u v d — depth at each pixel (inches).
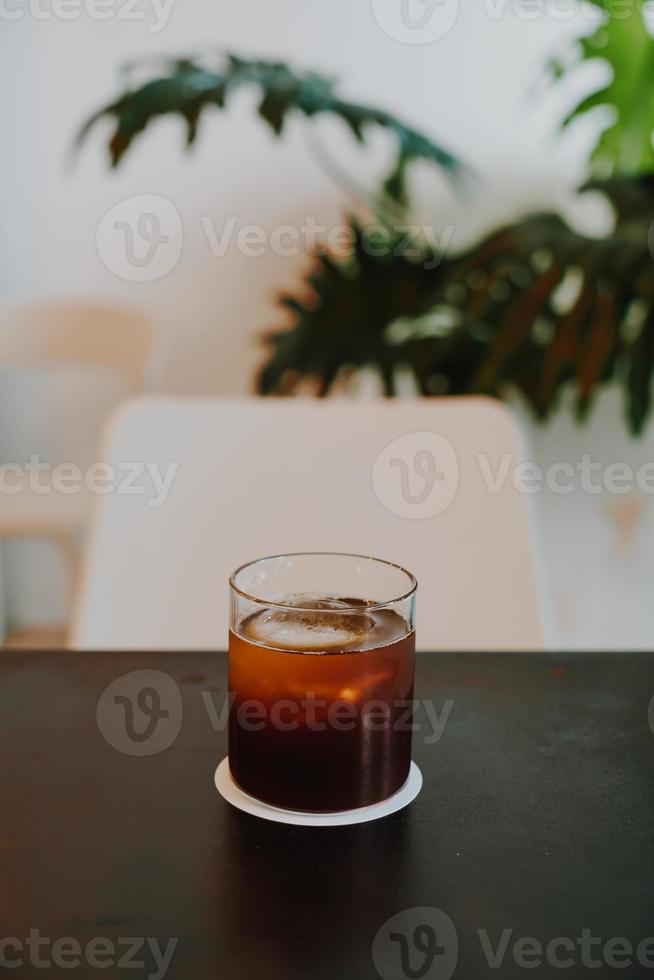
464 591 42.2
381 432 43.4
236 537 42.7
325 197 97.4
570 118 79.9
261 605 25.5
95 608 41.6
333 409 43.7
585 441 102.1
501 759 27.4
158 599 42.0
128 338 79.4
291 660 24.9
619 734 28.5
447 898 23.3
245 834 24.8
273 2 93.9
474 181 97.7
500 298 86.0
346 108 81.7
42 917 22.8
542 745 28.0
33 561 103.5
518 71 95.5
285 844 24.5
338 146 96.4
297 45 94.9
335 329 89.4
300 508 43.0
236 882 23.6
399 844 24.6
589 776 26.8
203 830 24.9
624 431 101.7
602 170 88.5
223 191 97.1
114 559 41.9
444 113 96.4
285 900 23.2
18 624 104.9
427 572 42.4
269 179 97.0
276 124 79.7
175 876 23.7
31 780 26.4
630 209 80.8
